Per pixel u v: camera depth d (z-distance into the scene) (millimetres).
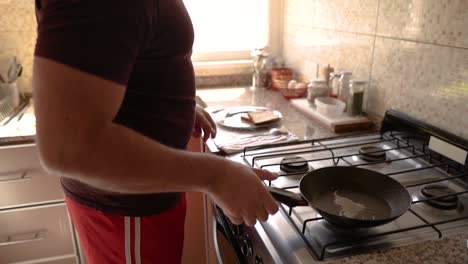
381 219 685
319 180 857
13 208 1410
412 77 1123
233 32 2035
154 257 759
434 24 1021
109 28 457
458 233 744
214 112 1542
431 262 660
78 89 437
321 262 662
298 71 1904
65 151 441
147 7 502
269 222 783
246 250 830
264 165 1041
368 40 1311
